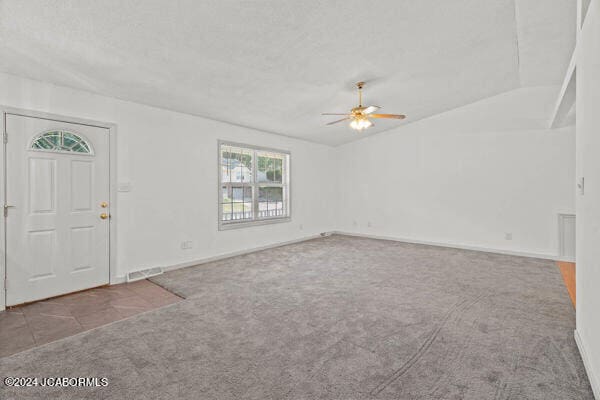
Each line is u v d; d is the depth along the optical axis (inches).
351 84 153.7
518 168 191.3
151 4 82.6
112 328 92.0
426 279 141.2
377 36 115.0
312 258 185.8
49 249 119.0
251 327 92.3
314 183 268.4
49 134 119.4
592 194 67.5
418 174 235.3
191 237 170.2
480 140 204.4
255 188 215.0
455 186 216.5
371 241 248.5
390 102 188.7
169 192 159.9
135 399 60.5
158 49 103.3
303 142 256.1
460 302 111.9
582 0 76.6
